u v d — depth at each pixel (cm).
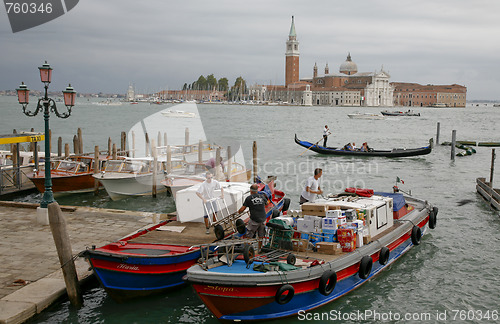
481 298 1306
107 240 1525
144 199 2494
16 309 1062
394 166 3844
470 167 3841
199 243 1330
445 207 2330
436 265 1533
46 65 1683
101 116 11431
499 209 2220
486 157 4528
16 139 2381
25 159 2794
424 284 1391
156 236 1397
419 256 1609
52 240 1527
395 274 1459
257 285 1071
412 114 15175
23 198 2478
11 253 1398
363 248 1325
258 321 1138
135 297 1233
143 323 1140
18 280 1205
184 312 1200
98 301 1237
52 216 1149
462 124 11038
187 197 1537
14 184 2578
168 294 1285
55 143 5350
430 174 3453
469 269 1502
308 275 1136
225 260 1174
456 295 1323
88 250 1188
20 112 12744
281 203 1938
